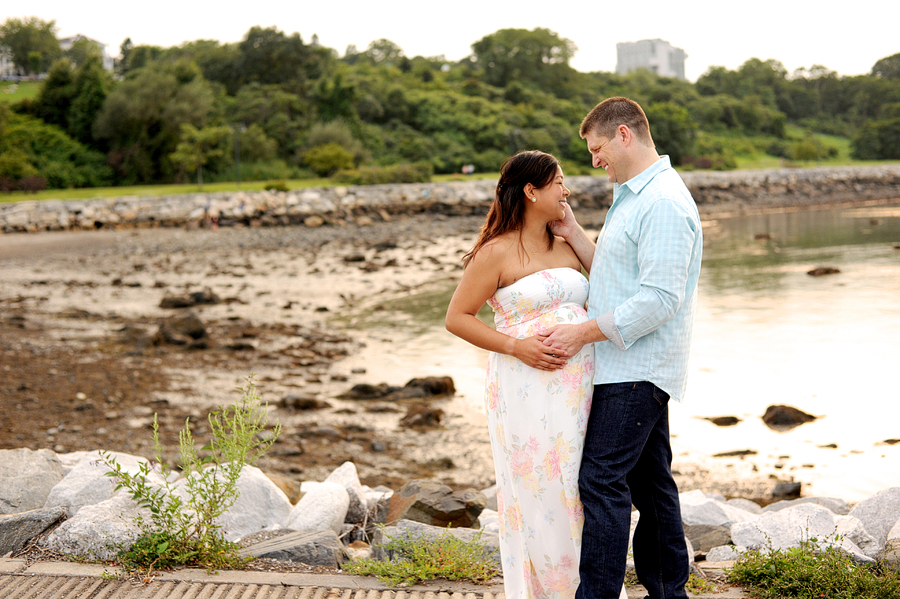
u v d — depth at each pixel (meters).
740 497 6.39
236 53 86.94
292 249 30.52
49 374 10.11
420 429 8.55
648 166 2.58
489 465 7.39
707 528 4.41
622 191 2.63
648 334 2.52
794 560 2.96
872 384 9.40
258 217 42.00
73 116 59.28
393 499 4.62
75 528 3.20
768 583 2.93
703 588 2.94
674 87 122.75
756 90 138.25
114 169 57.28
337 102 72.25
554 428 2.59
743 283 18.59
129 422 8.21
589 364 2.62
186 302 16.91
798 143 99.81
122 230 38.44
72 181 54.50
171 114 56.81
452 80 110.31
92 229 38.66
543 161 2.65
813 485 6.57
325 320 15.57
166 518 3.23
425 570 3.04
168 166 57.75
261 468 7.05
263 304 17.45
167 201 42.16
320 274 22.81
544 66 115.19
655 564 2.73
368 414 9.14
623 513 2.49
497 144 77.12
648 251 2.43
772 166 91.00
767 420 8.30
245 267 24.70
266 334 13.95
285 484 4.91
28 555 3.18
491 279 2.68
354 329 14.60
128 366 10.88
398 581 2.99
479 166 73.81
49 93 60.47
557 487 2.61
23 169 51.31
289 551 3.29
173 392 9.61
